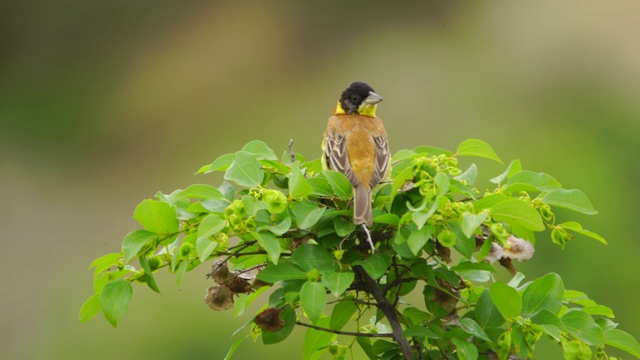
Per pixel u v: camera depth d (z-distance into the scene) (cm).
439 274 531
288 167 552
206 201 512
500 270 1133
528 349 511
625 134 1562
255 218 505
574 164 1505
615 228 1287
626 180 1445
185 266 507
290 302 507
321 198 549
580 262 1220
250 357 1208
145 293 1272
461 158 1474
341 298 547
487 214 495
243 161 524
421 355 543
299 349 1193
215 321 1239
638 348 534
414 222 496
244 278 548
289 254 538
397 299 549
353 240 531
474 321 523
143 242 510
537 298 521
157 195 534
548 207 536
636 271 1220
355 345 938
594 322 518
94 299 534
